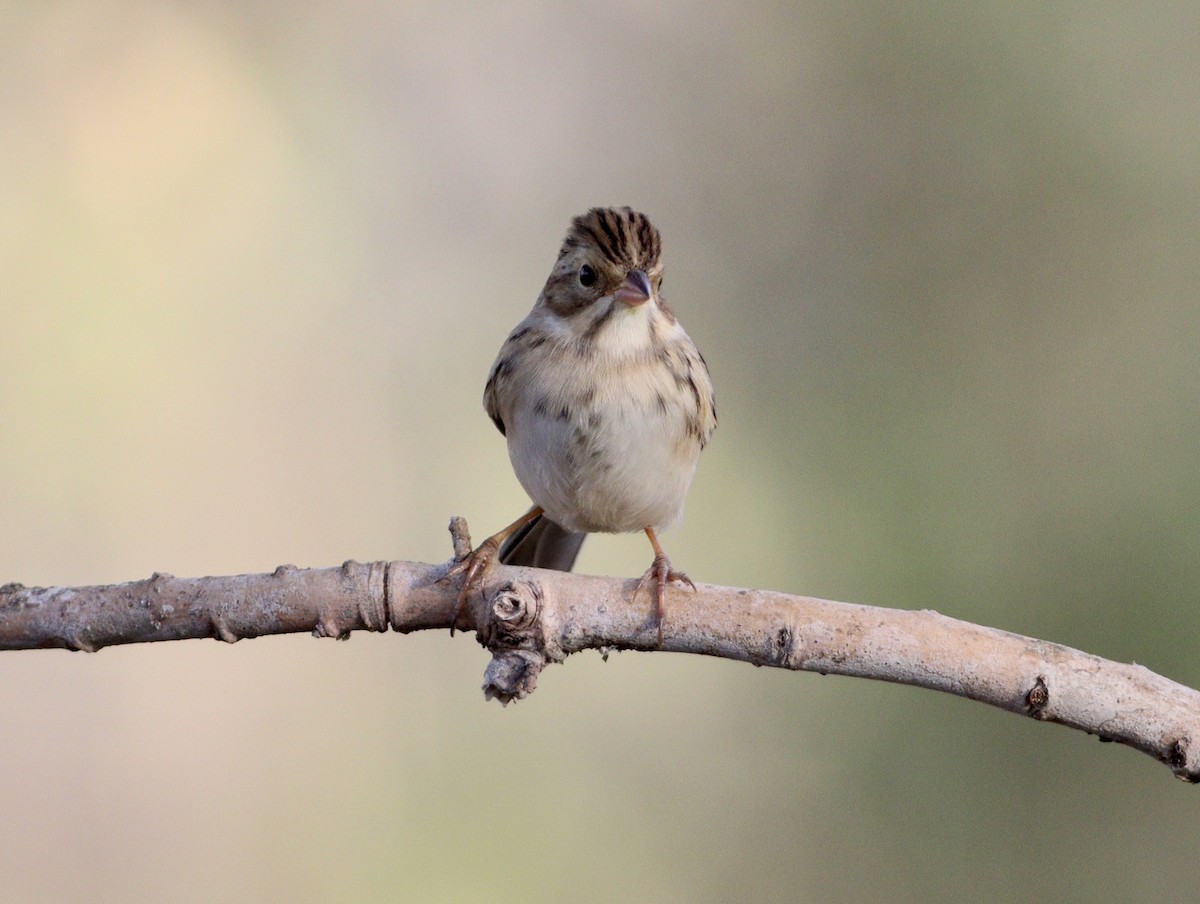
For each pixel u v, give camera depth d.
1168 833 12.01
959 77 15.02
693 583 6.43
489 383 8.40
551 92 16.14
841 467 14.23
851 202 15.35
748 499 14.28
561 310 8.03
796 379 14.80
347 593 6.43
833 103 15.51
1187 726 6.01
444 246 15.70
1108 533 13.38
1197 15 14.51
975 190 14.84
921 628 6.22
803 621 6.27
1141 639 12.95
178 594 6.44
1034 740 12.36
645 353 7.92
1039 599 13.25
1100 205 14.53
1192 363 14.00
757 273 15.33
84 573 12.88
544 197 15.93
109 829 12.46
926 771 12.59
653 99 16.16
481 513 14.45
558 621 6.36
